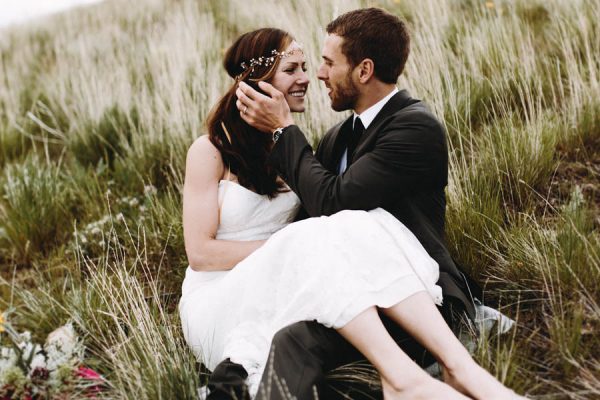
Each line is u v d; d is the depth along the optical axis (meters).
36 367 2.06
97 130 4.31
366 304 1.71
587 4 4.23
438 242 2.10
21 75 6.41
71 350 2.22
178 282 2.88
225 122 2.36
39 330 2.62
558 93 3.55
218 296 2.07
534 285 2.27
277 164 2.26
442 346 1.71
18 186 3.65
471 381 1.64
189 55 4.74
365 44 2.21
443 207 2.24
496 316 2.13
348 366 1.87
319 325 1.79
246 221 2.33
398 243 1.92
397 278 1.77
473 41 4.00
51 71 6.21
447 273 2.05
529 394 1.81
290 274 1.87
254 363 1.84
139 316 2.20
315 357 1.73
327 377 1.83
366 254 1.80
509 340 2.06
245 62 2.43
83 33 7.22
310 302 1.77
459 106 3.41
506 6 5.00
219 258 2.24
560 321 1.99
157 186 3.76
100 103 4.51
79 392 2.09
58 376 2.06
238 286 2.02
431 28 4.34
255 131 2.38
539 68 3.70
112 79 4.85
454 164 3.01
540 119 3.05
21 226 3.45
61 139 4.79
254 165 2.35
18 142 4.85
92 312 2.45
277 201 2.39
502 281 2.38
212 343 2.07
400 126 2.12
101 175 3.99
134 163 3.87
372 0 5.09
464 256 2.52
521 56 3.81
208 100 4.03
